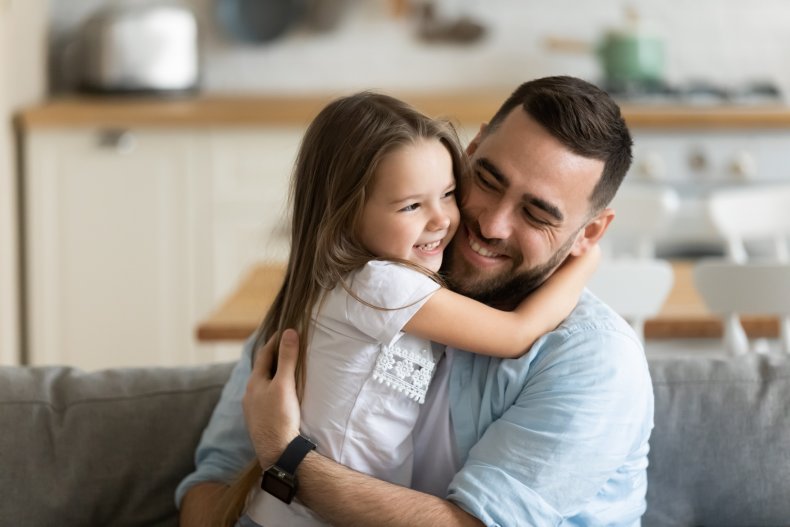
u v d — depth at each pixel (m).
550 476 1.73
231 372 2.25
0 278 4.31
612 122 1.84
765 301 2.76
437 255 1.83
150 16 4.86
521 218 1.83
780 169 4.61
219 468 2.01
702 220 4.64
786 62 5.30
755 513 2.15
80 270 4.55
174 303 4.57
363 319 1.76
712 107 4.68
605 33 5.07
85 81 4.94
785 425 2.15
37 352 4.58
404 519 1.71
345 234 1.80
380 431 1.79
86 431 2.12
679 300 3.12
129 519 2.13
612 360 1.79
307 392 1.82
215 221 4.53
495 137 1.84
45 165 4.50
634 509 1.89
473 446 1.82
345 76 5.32
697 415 2.15
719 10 5.29
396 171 1.75
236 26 5.27
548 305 1.85
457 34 5.29
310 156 1.85
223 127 4.48
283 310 1.90
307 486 1.76
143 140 4.50
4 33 4.31
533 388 1.79
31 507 2.07
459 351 1.88
